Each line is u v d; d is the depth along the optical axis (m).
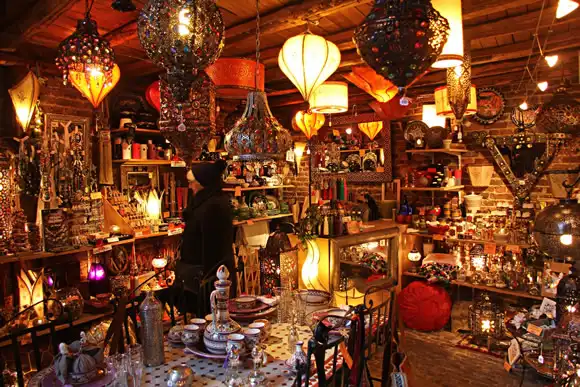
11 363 3.04
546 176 4.34
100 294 3.76
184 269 3.10
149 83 4.87
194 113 2.50
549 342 2.93
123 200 4.36
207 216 3.05
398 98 3.80
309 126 4.63
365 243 4.05
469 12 2.88
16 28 3.21
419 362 3.81
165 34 1.67
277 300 2.53
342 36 3.60
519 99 4.54
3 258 3.23
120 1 2.26
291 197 6.55
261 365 1.86
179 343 2.09
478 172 4.69
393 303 2.06
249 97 2.27
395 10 1.42
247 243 5.43
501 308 4.59
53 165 3.80
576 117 3.94
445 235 4.64
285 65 2.80
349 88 5.45
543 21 3.18
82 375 1.55
